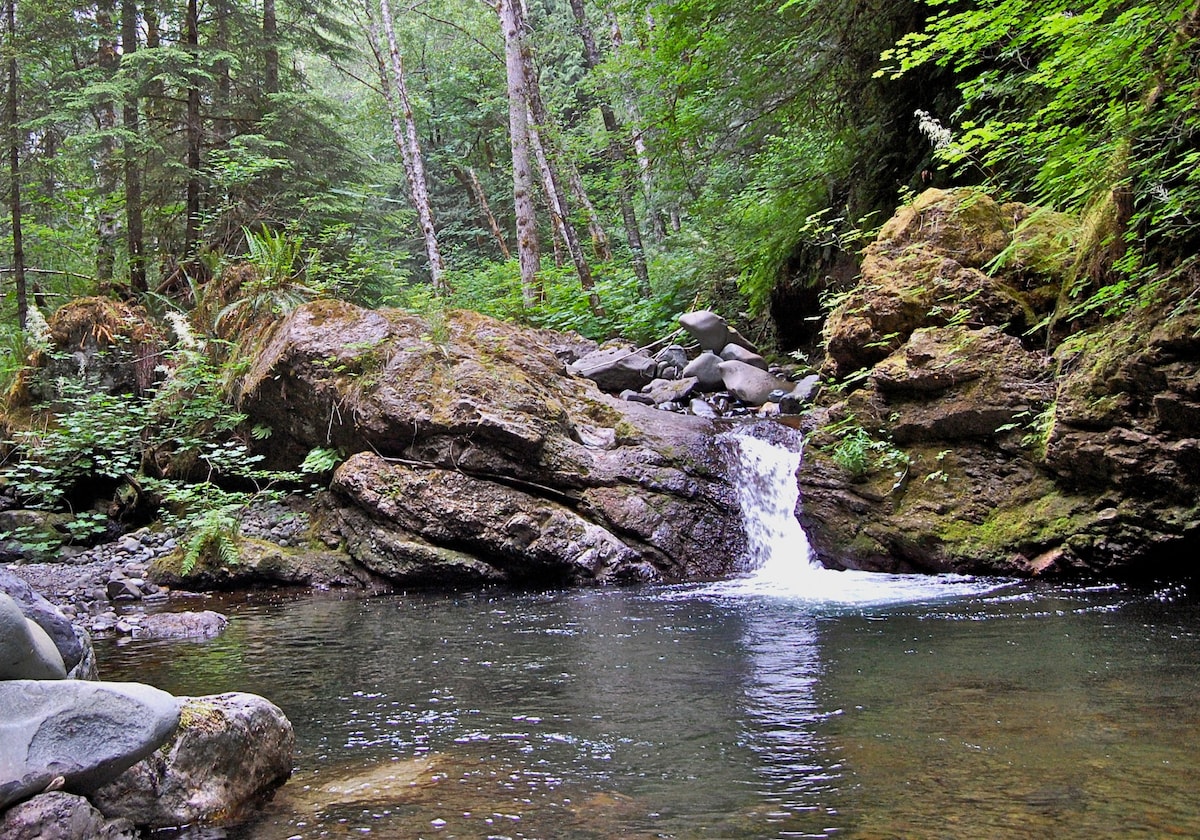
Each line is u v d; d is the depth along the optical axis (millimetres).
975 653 4316
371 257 17016
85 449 10719
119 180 16906
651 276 17406
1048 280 7605
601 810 2574
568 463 8797
